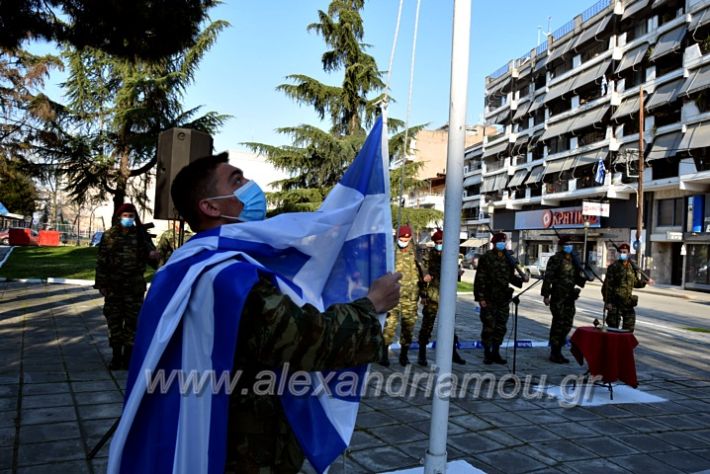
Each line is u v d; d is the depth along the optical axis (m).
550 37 39.84
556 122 38.41
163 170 4.78
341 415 1.63
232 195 1.65
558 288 7.26
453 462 3.74
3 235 38.16
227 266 1.36
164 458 1.34
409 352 7.58
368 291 1.69
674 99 27.41
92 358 6.20
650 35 29.69
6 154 21.30
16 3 6.56
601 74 33.03
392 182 18.55
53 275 15.34
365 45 19.36
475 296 7.09
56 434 3.89
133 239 5.77
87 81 23.27
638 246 24.66
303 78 18.64
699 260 27.27
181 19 7.10
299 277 1.67
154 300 1.46
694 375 6.98
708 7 25.84
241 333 1.32
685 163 27.16
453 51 2.68
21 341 6.99
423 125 18.91
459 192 2.64
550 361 7.32
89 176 22.66
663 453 4.13
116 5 6.49
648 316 14.44
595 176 33.69
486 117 50.09
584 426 4.70
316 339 1.31
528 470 3.69
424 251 8.55
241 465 1.40
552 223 35.84
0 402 4.56
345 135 19.48
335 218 1.78
